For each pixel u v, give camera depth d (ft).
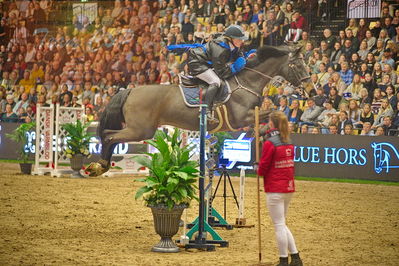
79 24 99.09
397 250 28.94
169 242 27.68
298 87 55.98
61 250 27.20
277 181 23.58
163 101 55.31
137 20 93.81
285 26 80.53
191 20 88.63
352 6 76.69
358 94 72.28
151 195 27.02
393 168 60.23
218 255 27.04
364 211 42.52
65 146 65.41
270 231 34.12
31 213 38.58
